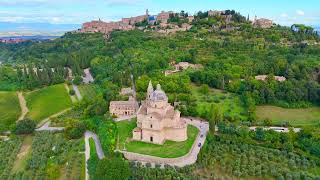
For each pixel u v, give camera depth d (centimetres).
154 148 18775
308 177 16312
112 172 15475
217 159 18238
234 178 16612
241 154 18625
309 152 18950
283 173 16900
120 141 19688
